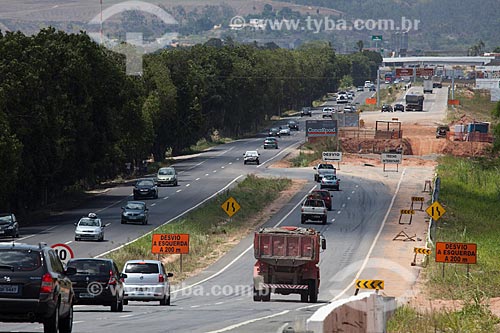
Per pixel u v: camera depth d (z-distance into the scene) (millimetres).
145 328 53625
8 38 196875
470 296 89688
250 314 68062
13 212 187250
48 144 191000
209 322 59031
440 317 63344
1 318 45875
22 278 45594
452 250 103312
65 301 48906
